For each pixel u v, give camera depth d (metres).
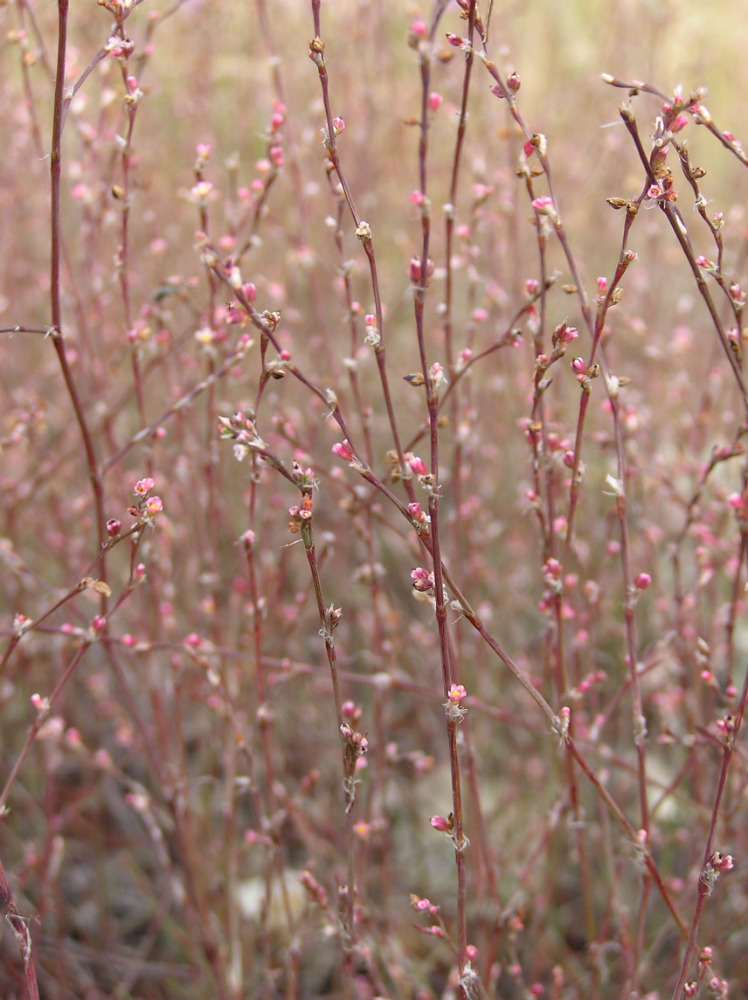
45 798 0.33
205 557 0.31
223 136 0.45
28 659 0.32
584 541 0.34
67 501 0.36
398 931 0.31
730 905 0.30
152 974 0.31
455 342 0.42
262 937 0.28
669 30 0.45
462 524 0.31
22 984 0.30
